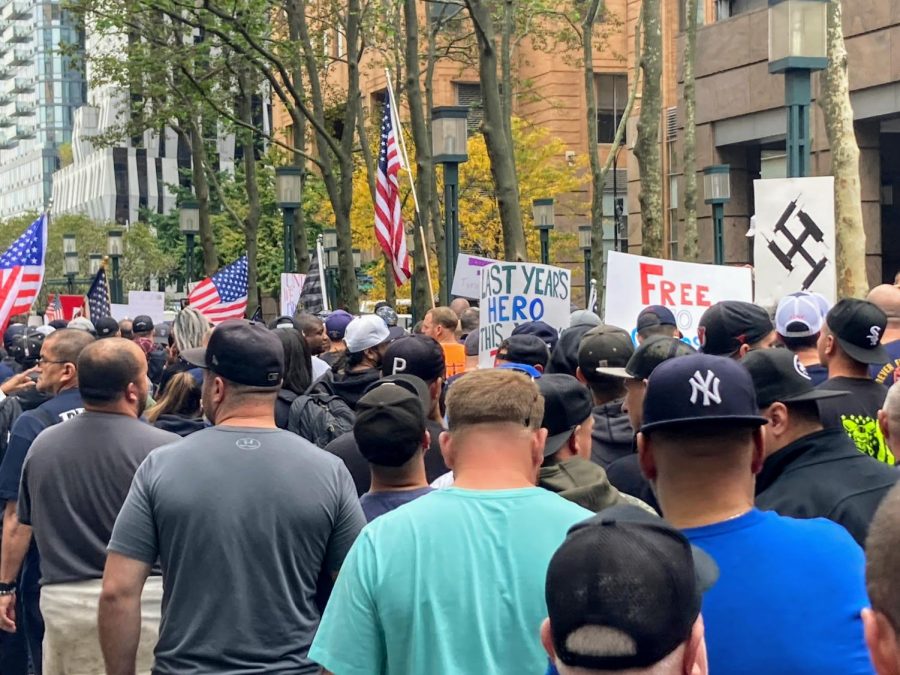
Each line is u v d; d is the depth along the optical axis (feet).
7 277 39.01
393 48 106.93
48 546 16.35
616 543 6.45
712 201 70.03
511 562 10.23
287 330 22.61
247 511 12.86
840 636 8.94
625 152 167.84
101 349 16.52
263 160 101.60
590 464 13.19
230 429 13.35
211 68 98.68
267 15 87.45
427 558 10.27
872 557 5.50
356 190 138.10
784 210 28.91
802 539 9.23
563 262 161.89
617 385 17.28
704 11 116.57
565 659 6.38
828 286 28.63
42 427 19.39
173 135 394.52
